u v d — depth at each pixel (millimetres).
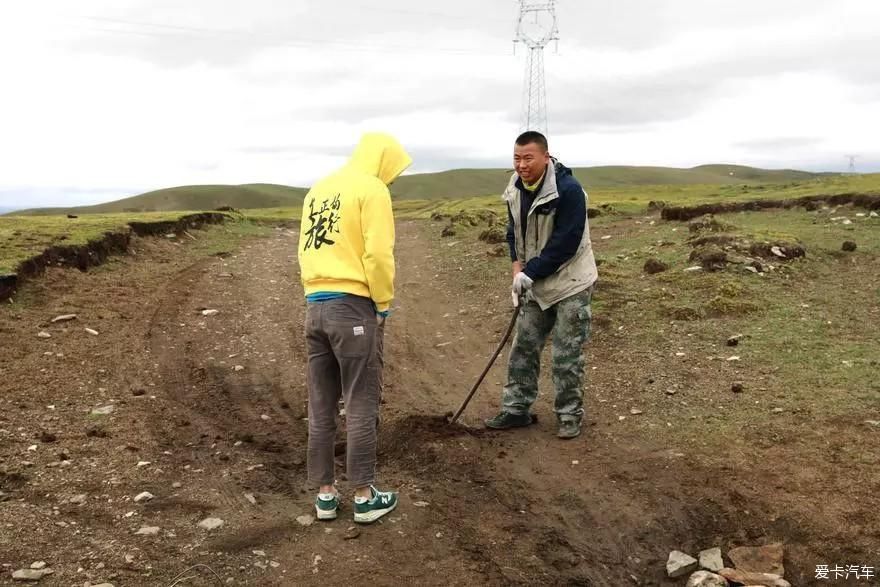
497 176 197125
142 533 3586
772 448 4512
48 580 3121
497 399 6012
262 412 5707
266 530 3727
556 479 4426
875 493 3898
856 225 12305
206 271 11430
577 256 4840
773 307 7699
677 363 6324
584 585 3467
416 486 4344
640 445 4781
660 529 3877
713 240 10461
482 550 3660
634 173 199750
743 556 3598
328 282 3660
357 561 3480
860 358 5945
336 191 3689
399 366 7051
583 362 4984
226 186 180250
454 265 12273
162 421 5305
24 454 4457
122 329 7637
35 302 8109
